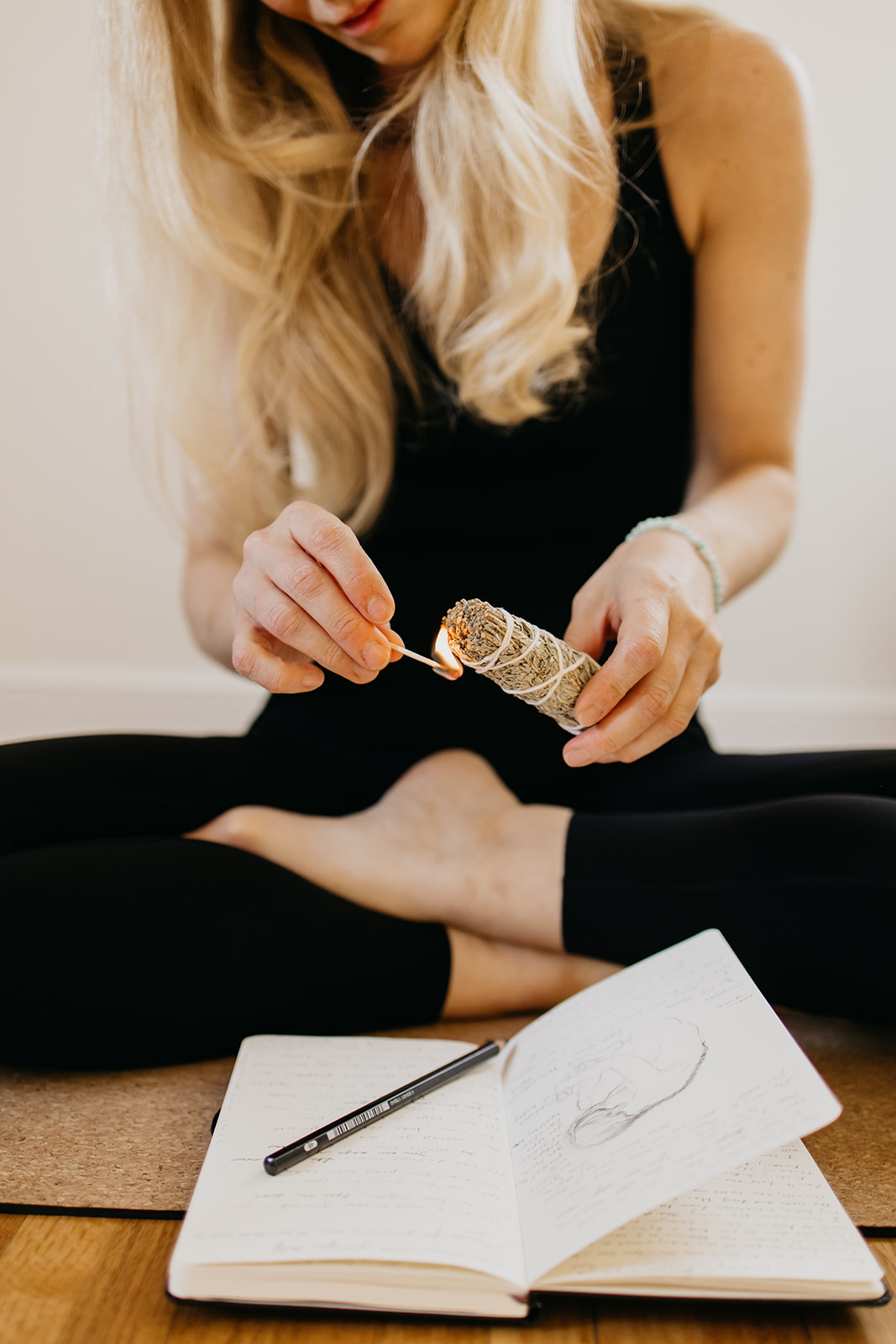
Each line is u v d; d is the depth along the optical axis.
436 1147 0.77
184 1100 0.96
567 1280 0.66
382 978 1.03
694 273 1.44
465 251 1.35
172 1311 0.69
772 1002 0.99
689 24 1.41
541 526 1.39
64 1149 0.88
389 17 1.21
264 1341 0.66
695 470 1.48
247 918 0.99
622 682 0.87
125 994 0.95
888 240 2.33
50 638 2.59
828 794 1.02
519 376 1.33
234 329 1.46
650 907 1.00
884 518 2.44
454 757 1.24
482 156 1.27
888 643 2.50
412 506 1.42
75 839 1.11
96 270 2.40
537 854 1.07
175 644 2.58
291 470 1.57
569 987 1.08
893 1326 0.68
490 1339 0.67
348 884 1.10
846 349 2.38
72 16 2.29
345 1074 0.89
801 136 1.38
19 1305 0.69
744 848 0.98
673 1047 0.79
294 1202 0.71
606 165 1.33
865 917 0.90
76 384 2.46
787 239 1.38
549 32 1.25
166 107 1.30
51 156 2.36
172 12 1.26
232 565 1.50
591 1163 0.72
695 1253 0.68
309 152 1.33
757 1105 0.71
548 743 1.30
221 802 1.19
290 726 1.37
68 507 2.52
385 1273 0.66
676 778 1.21
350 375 1.39
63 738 1.19
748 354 1.39
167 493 1.55
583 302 1.39
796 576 2.48
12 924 0.93
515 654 0.85
